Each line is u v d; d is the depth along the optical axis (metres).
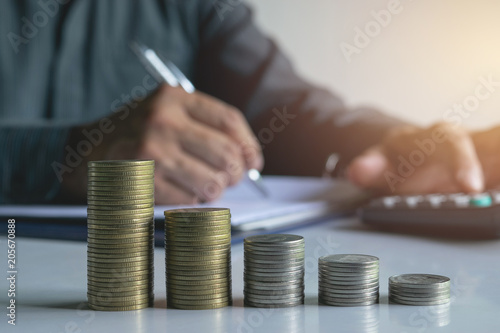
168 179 1.07
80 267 0.66
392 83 1.93
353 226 1.00
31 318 0.45
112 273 0.47
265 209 0.94
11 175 1.19
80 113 2.07
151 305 0.49
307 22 2.05
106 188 0.47
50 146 1.19
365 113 1.89
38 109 2.03
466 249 0.75
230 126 1.17
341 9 1.99
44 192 1.18
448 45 1.84
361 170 1.24
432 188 1.19
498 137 1.32
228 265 0.48
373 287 0.48
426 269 0.62
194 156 1.11
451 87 1.85
